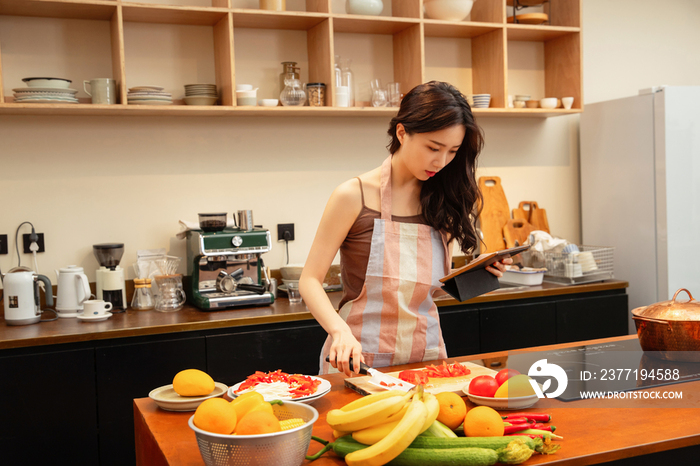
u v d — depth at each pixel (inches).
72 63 108.7
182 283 116.1
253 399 41.7
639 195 128.7
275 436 34.9
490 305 112.8
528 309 115.0
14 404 85.5
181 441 43.3
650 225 126.7
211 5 115.9
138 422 51.3
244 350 97.6
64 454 88.3
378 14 117.0
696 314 58.6
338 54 125.0
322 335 102.2
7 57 105.0
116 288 103.3
